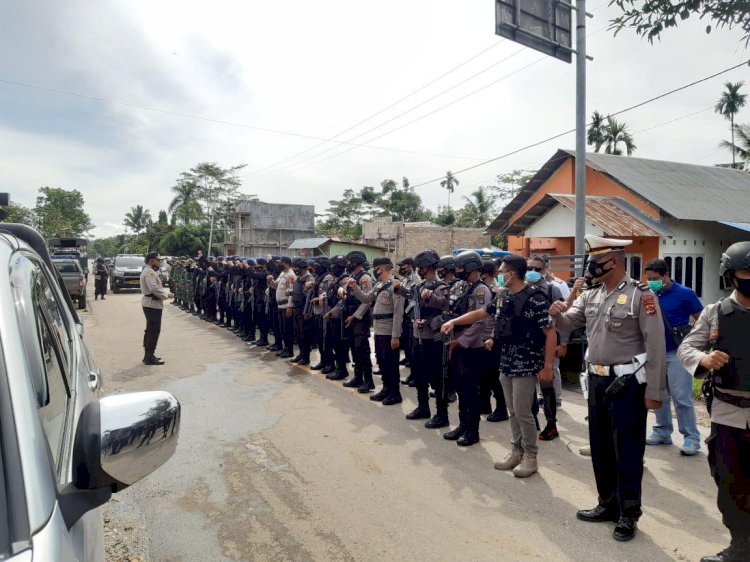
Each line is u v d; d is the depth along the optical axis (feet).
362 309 22.24
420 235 103.35
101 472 3.81
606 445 11.59
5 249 5.55
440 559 10.39
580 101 29.99
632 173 48.80
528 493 13.20
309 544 11.00
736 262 9.04
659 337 10.69
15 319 4.39
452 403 21.59
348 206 206.49
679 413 15.70
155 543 11.10
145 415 4.10
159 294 28.30
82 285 55.77
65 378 5.77
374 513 12.26
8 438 3.48
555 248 49.42
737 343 9.29
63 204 240.94
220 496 13.19
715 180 54.95
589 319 11.81
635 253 44.78
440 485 13.69
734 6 15.96
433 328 17.81
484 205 159.33
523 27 27.04
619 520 11.19
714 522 11.72
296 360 28.94
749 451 9.35
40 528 3.21
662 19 17.07
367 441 16.89
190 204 180.55
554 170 52.19
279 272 34.06
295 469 14.75
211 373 26.55
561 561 10.25
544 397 17.02
